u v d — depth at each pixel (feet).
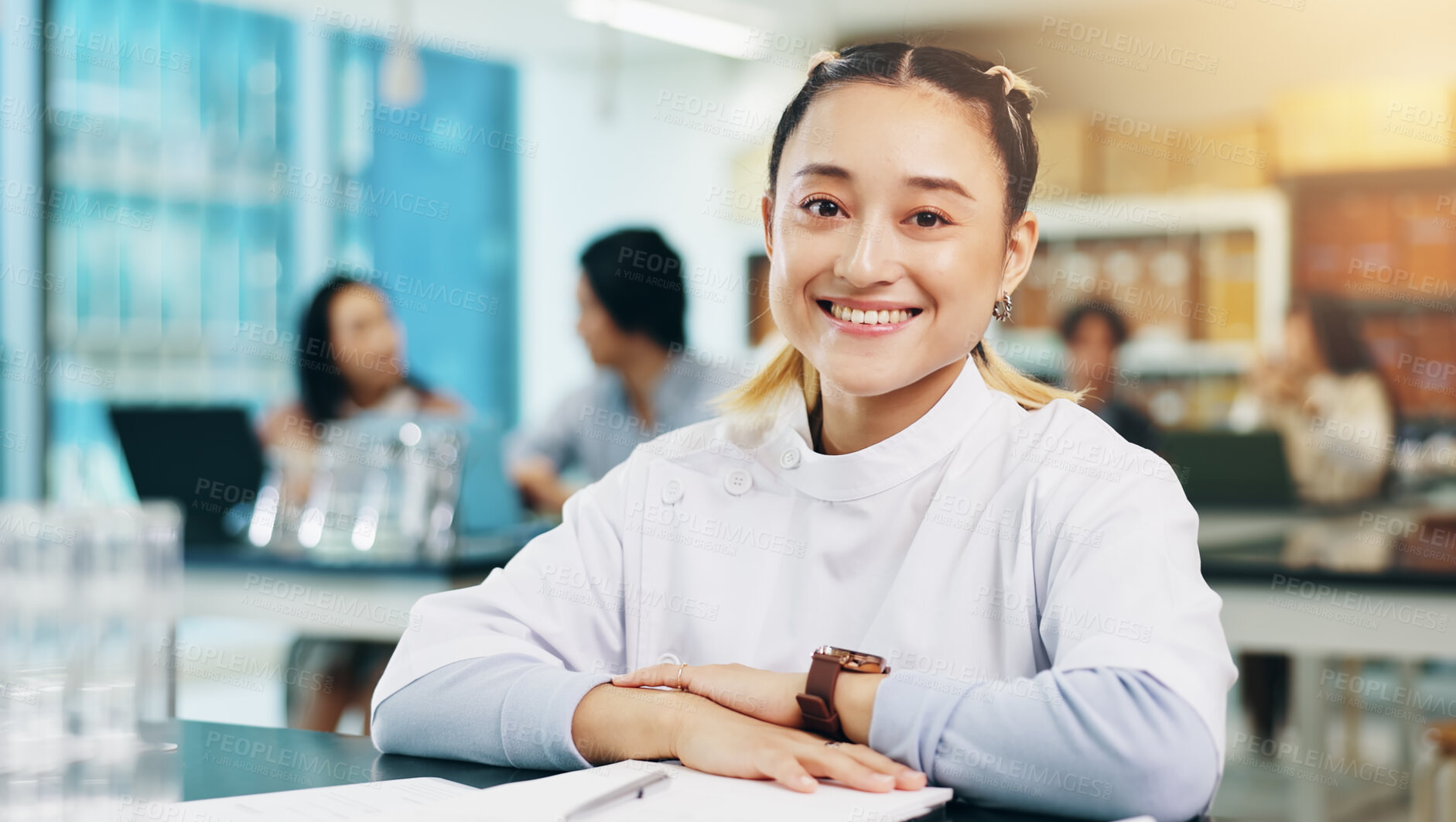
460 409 10.74
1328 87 16.49
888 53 3.03
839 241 3.02
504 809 2.23
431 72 18.61
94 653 3.01
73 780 2.77
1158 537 2.76
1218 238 15.79
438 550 8.05
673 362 9.46
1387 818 9.02
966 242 2.99
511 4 16.28
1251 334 15.64
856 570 3.25
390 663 3.23
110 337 15.30
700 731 2.66
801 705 2.74
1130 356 15.89
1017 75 3.14
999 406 3.33
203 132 16.34
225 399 16.26
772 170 3.31
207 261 16.38
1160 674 2.48
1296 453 14.06
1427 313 14.92
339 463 8.38
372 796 2.55
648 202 18.81
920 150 2.94
